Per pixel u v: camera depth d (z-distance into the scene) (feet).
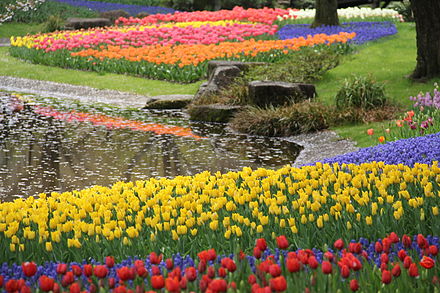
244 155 45.88
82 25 133.08
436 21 62.49
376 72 72.69
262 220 18.66
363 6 170.40
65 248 18.66
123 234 19.66
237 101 62.49
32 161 43.06
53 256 18.01
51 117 60.95
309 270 14.66
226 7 164.25
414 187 22.94
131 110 66.13
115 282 14.90
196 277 13.85
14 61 96.99
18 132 53.36
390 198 20.04
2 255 17.99
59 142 49.57
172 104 67.31
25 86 80.59
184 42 93.15
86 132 53.83
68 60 90.63
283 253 17.16
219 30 102.99
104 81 80.89
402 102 57.88
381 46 90.63
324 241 17.94
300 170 27.48
